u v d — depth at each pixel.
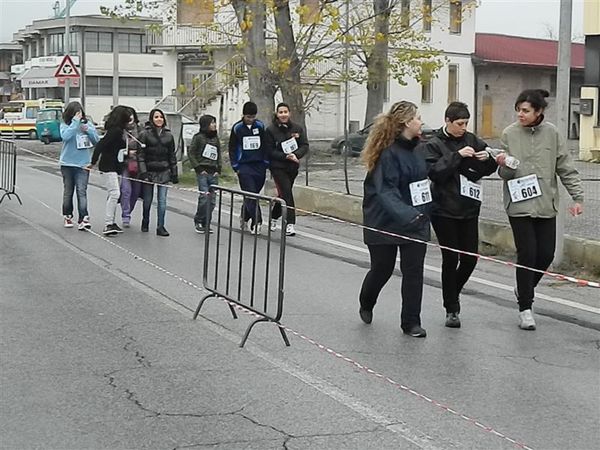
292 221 14.55
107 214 14.34
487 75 50.16
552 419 6.14
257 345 7.92
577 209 8.59
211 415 6.09
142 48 65.69
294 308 9.44
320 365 7.32
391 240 8.31
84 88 57.31
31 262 11.86
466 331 8.57
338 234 14.91
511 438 5.75
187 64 46.47
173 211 17.70
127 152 14.74
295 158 14.13
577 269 11.41
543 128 8.54
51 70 65.00
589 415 6.23
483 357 7.66
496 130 50.97
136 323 8.67
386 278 8.55
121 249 13.02
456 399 6.52
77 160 14.75
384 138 8.16
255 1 21.11
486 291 10.45
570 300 9.96
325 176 20.25
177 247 13.29
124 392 6.57
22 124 49.94
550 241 8.62
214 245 13.62
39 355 7.52
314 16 21.89
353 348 7.89
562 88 11.12
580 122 30.41
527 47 53.91
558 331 8.62
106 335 8.20
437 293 10.36
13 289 10.16
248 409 6.22
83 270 11.38
